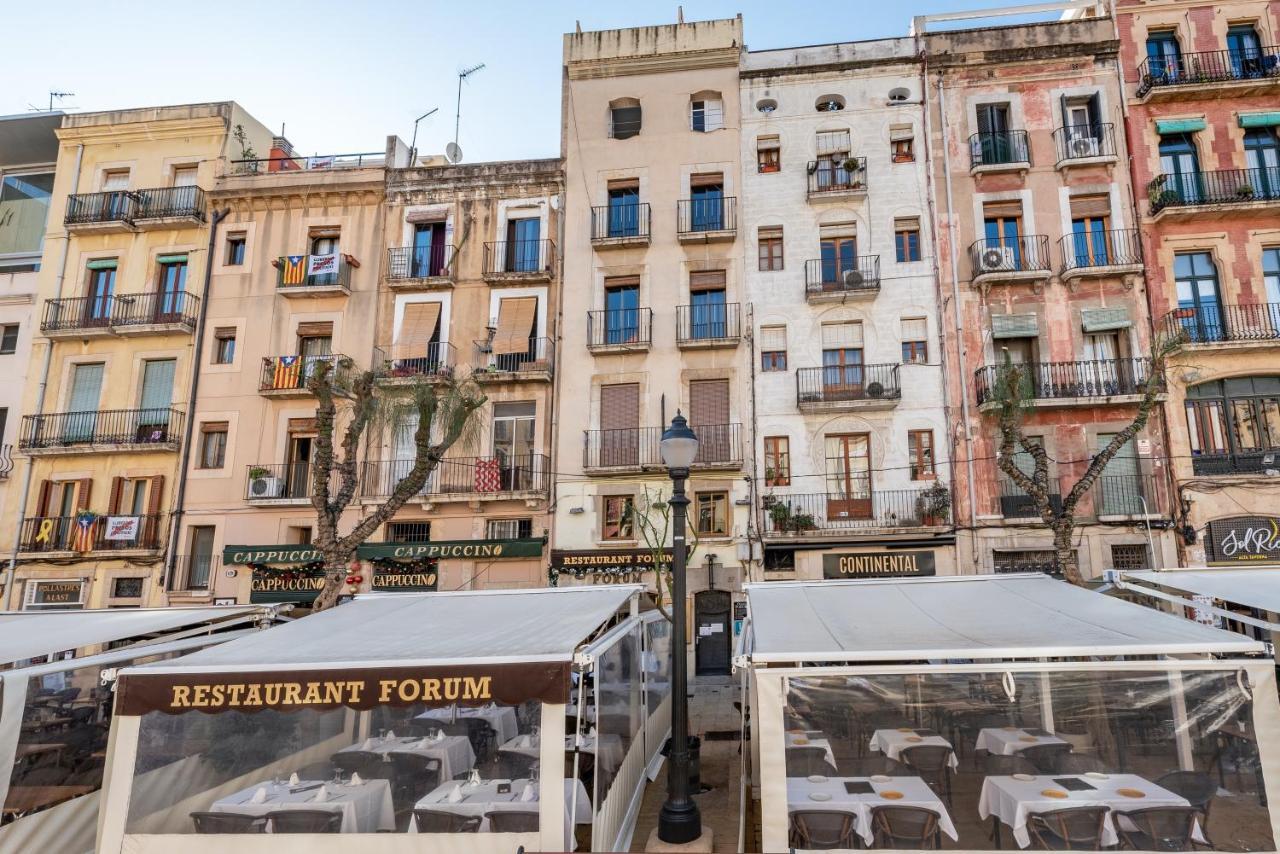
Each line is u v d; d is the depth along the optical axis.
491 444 22.67
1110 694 7.33
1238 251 20.42
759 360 21.95
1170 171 21.28
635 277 23.16
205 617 10.06
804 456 21.16
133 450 22.91
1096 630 6.85
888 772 7.46
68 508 23.34
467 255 23.86
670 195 23.34
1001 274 20.70
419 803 7.15
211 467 23.02
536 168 24.06
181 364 23.81
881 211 22.17
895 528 20.03
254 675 6.38
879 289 21.42
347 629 8.14
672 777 8.07
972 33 22.66
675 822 7.84
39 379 23.98
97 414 23.56
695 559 20.78
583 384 22.50
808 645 6.68
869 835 6.50
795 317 22.02
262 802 7.26
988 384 20.39
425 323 23.44
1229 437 19.70
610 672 8.43
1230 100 21.14
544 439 22.33
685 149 23.56
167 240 24.69
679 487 8.94
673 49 24.08
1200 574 9.48
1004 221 21.84
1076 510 19.62
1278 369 19.52
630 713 9.61
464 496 21.66
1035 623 7.29
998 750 7.54
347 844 6.66
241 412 23.14
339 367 21.17
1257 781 6.37
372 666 6.31
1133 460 19.72
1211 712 6.79
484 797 7.26
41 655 8.16
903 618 7.79
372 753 8.54
